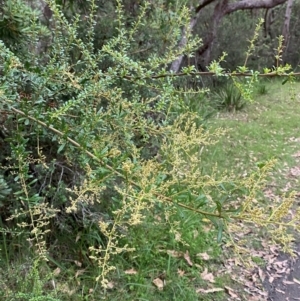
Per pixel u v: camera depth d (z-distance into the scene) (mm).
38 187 2480
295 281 3000
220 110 7164
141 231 2855
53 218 2559
